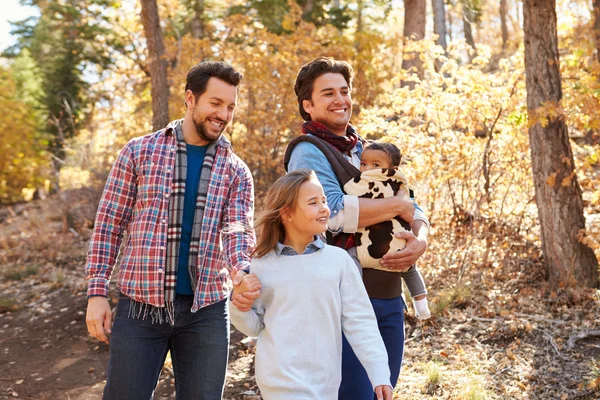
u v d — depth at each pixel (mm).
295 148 2836
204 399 2697
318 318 2332
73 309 7617
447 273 6508
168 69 11203
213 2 18453
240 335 5918
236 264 2566
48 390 5414
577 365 4473
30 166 20938
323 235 2680
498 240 7012
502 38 25500
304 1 17172
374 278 2717
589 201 7879
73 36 20016
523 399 4070
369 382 2691
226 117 2807
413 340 5203
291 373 2256
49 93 20609
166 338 2748
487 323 5309
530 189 7262
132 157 2766
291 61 9664
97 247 2729
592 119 5605
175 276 2715
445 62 7809
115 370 2633
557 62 6105
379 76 10500
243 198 2926
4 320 7559
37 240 11234
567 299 5652
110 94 18469
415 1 12812
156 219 2732
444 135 7395
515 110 7090
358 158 2922
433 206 7445
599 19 7348
